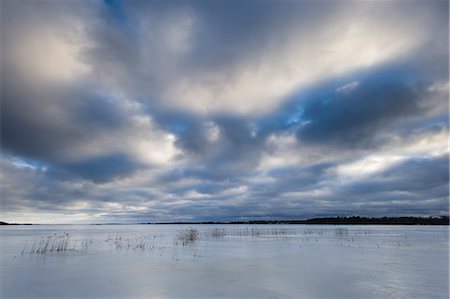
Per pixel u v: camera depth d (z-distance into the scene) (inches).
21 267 441.1
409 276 375.9
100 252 622.2
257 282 343.9
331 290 308.5
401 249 685.3
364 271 409.7
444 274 387.9
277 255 578.2
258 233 1343.5
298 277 370.6
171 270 417.7
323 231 1625.2
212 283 339.0
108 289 313.7
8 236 1211.9
